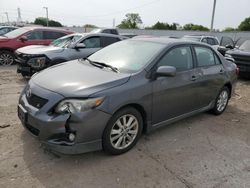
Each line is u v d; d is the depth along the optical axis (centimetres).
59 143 307
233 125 500
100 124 318
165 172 327
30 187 283
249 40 1099
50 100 311
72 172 313
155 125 400
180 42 444
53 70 393
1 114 473
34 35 1048
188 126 478
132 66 385
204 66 480
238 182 319
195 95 458
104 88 324
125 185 297
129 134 365
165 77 389
